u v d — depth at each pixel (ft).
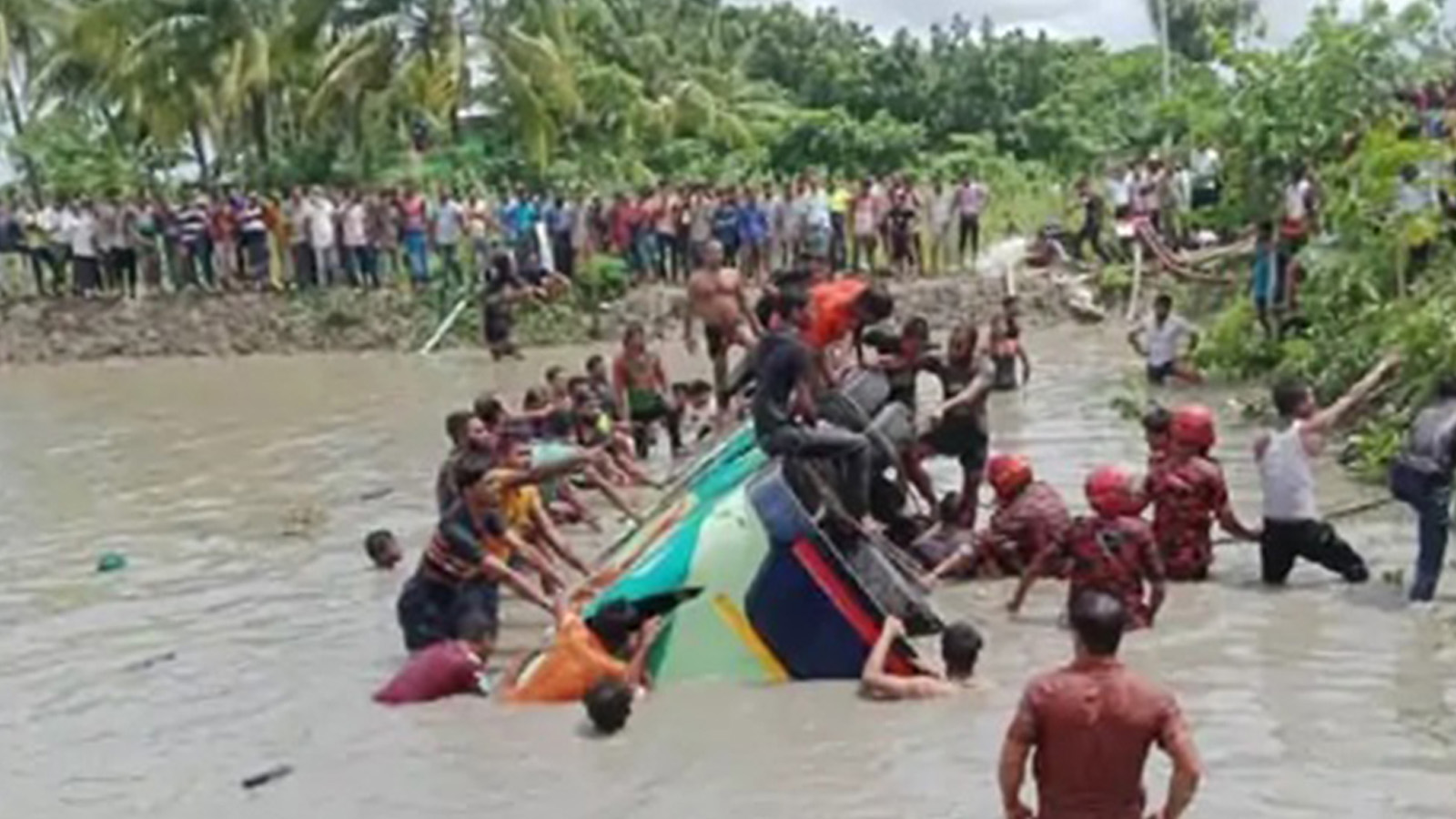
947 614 39.60
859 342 45.44
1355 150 69.15
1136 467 56.29
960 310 102.53
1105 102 162.91
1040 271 108.06
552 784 30.09
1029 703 20.90
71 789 31.45
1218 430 62.69
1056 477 55.06
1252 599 39.78
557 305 104.53
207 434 74.79
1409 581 40.65
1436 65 75.51
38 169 134.62
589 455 47.19
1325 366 62.28
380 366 97.86
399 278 109.19
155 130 127.75
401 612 38.11
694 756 31.01
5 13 139.95
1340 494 50.44
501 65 124.36
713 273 58.49
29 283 113.70
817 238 104.42
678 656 35.42
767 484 35.88
